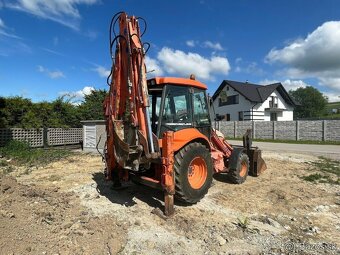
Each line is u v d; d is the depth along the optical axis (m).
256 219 4.82
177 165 4.99
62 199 5.32
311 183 7.30
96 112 17.05
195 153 5.21
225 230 4.29
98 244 3.61
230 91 38.38
